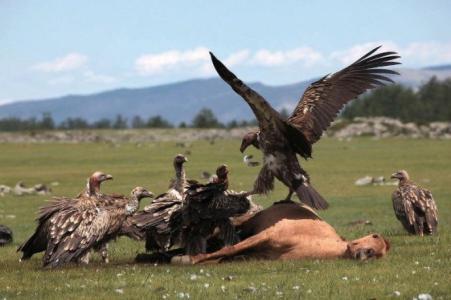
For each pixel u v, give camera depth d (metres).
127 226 18.95
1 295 14.59
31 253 19.34
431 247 19.56
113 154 97.12
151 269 17.14
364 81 17.78
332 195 45.09
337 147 105.31
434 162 72.94
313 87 17.86
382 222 30.75
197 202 17.50
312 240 17.16
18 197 47.16
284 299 13.44
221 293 14.10
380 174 60.41
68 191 51.78
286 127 16.56
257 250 17.38
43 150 110.19
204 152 96.88
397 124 149.12
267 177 17.45
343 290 13.99
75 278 16.48
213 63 15.29
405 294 13.57
